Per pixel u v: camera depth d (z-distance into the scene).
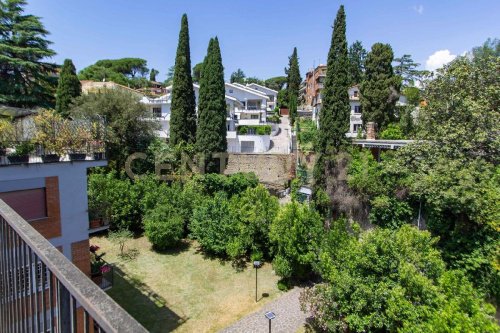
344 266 9.21
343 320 8.93
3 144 7.41
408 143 15.32
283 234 12.83
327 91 17.81
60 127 8.59
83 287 1.40
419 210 13.62
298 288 12.82
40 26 22.53
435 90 15.14
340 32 17.56
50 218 7.98
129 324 1.12
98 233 18.02
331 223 15.92
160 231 15.49
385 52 22.91
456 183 11.66
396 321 7.92
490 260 10.97
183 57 22.34
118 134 20.38
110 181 17.66
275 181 24.27
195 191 19.42
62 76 25.34
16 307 2.35
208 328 10.34
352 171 16.25
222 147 22.75
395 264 8.18
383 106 22.92
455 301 7.13
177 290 12.53
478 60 15.30
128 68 70.31
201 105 22.55
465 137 12.74
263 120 39.06
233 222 14.82
